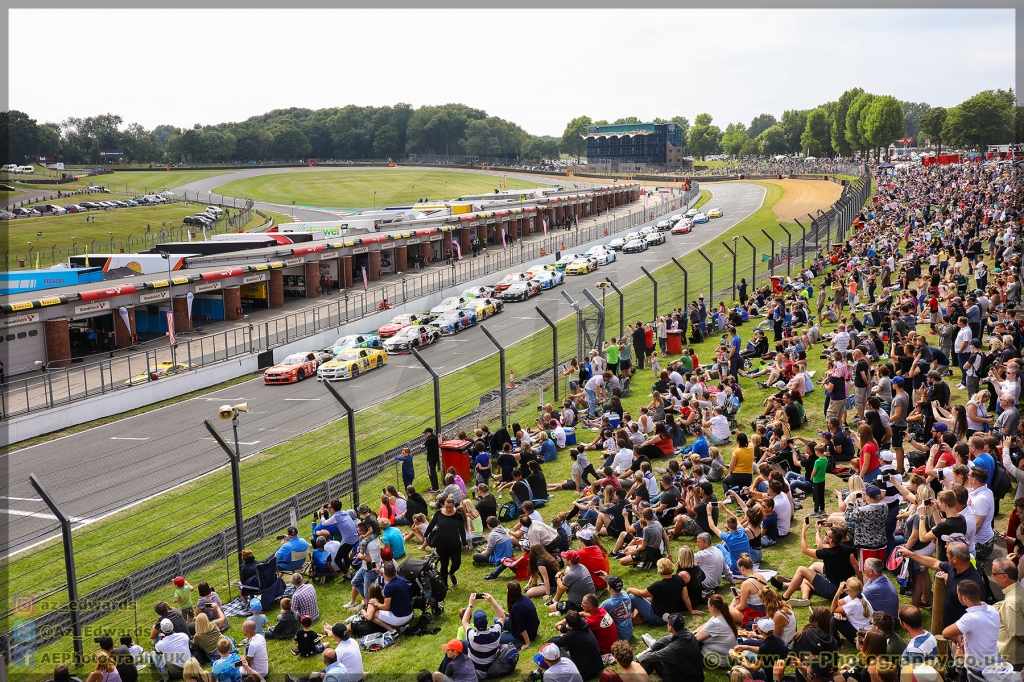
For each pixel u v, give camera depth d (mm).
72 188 163500
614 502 16719
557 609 13336
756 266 59656
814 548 14906
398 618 13711
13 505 25797
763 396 26125
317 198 172750
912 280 36656
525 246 100375
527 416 27250
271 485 25109
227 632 14656
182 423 35125
